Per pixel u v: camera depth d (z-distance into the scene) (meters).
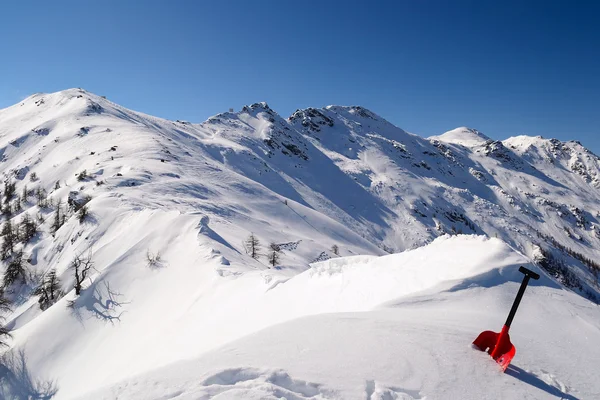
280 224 105.25
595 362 6.27
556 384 5.57
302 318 7.93
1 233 77.12
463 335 6.79
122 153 112.62
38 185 111.81
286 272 53.41
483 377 5.55
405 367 5.64
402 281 10.66
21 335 36.19
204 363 5.82
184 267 38.94
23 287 58.47
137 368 18.70
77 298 39.25
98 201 68.50
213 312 22.95
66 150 129.00
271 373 5.22
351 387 5.10
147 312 33.97
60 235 65.44
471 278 9.27
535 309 8.26
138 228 53.62
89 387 22.39
